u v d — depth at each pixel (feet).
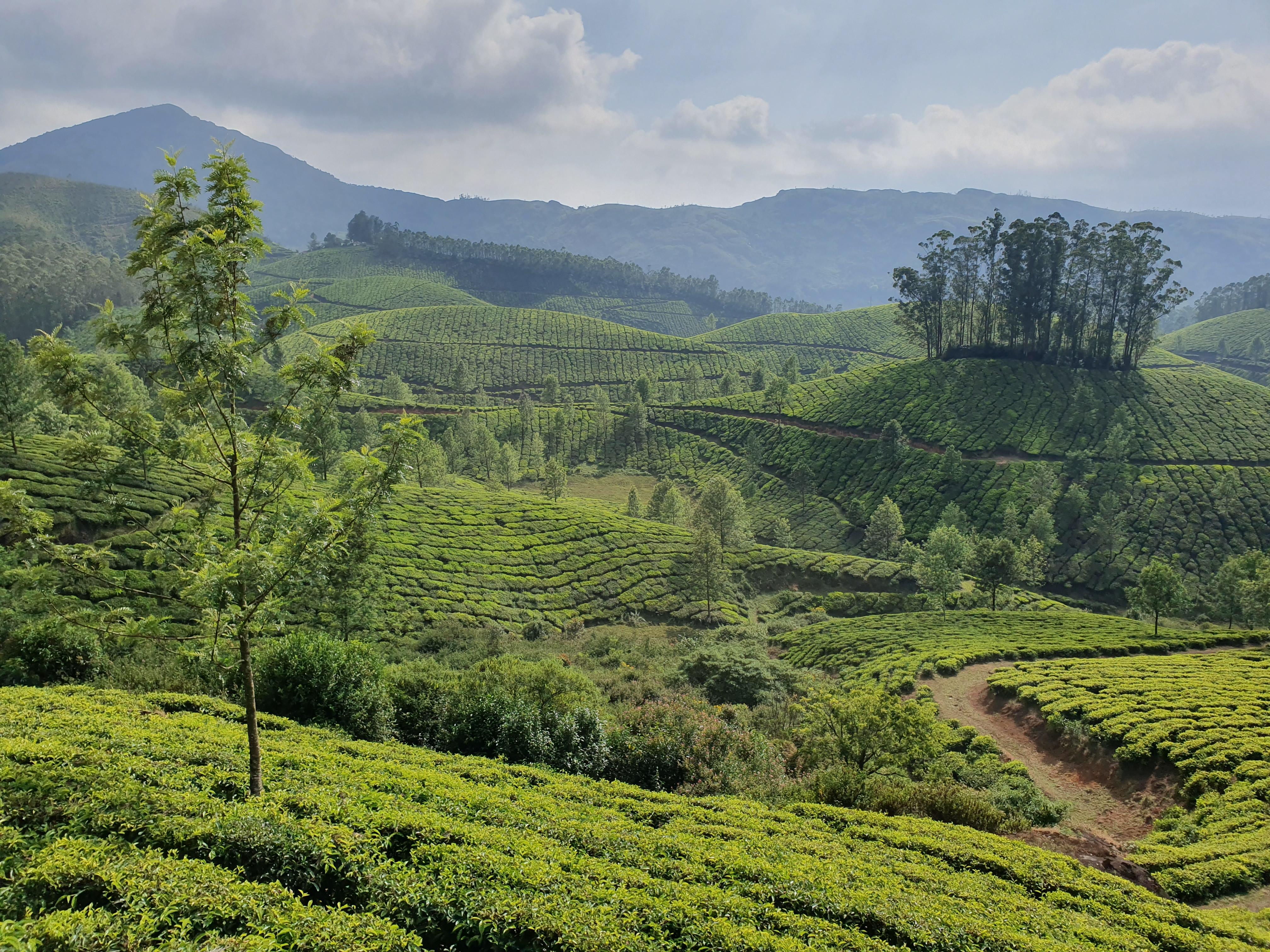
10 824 44.55
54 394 45.57
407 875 44.96
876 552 358.64
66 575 46.39
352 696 99.71
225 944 34.32
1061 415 431.43
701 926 45.37
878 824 80.12
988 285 529.04
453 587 233.96
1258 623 257.55
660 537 319.88
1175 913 64.03
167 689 102.27
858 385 533.96
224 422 47.52
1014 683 161.07
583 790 78.84
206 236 44.37
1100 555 337.93
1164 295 469.16
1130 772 120.98
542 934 41.37
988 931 51.62
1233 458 383.45
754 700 152.35
